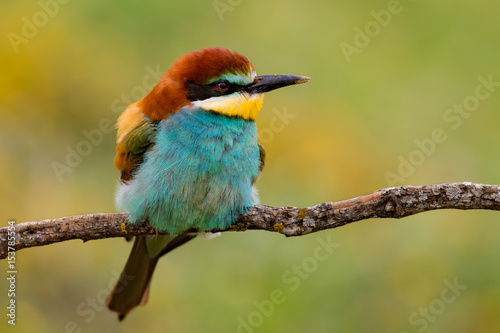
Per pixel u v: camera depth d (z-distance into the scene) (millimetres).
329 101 13008
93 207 11656
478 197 7082
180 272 11305
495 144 12672
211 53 8383
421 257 11359
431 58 13453
